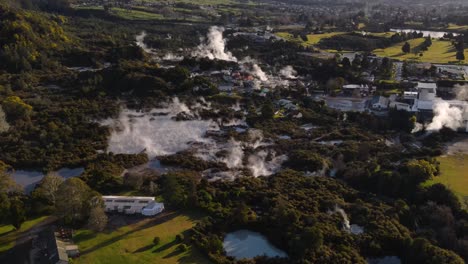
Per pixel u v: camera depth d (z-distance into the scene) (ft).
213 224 273.75
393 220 281.54
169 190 294.25
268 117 466.29
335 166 362.12
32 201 281.95
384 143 410.31
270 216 281.13
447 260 238.07
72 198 264.93
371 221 279.28
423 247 248.32
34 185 323.16
